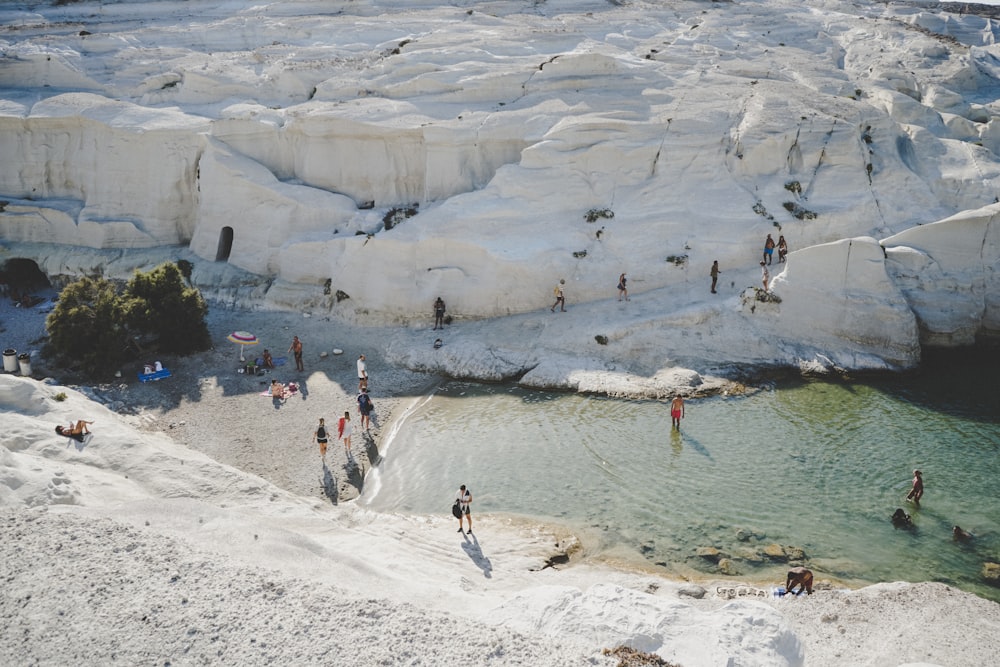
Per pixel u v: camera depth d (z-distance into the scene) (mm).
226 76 44375
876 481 22953
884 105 41312
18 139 43312
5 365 30203
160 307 31375
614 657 13812
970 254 30266
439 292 33719
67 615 14414
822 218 33312
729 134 35531
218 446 25578
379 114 38281
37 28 54969
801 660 14461
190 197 41531
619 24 51250
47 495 18422
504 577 19188
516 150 36781
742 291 31344
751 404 27375
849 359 29328
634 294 32969
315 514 21078
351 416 27750
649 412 27219
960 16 60438
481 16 52844
